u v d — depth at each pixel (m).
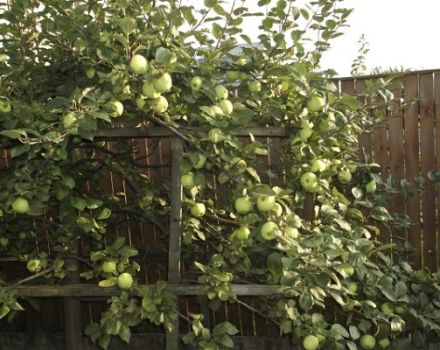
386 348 3.20
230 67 2.65
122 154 3.30
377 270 3.05
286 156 3.05
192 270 3.10
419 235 3.86
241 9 2.42
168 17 2.27
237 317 4.07
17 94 2.54
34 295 2.58
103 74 2.21
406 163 3.81
